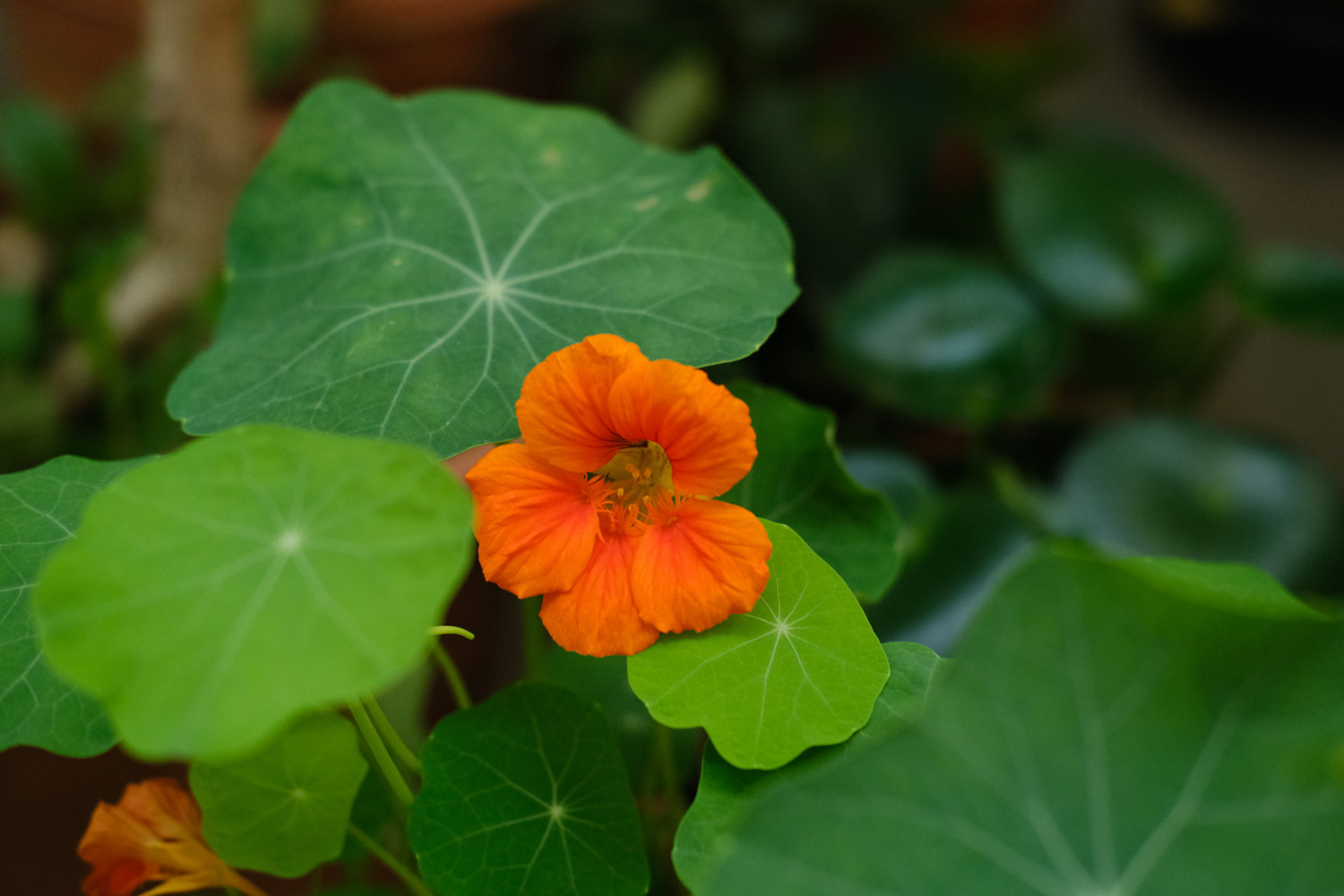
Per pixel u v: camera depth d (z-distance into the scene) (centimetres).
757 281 42
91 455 74
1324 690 33
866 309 79
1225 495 74
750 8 114
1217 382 108
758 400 44
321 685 33
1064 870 33
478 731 39
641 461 39
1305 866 33
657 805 45
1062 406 102
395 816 43
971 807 33
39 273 89
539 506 38
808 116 104
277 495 35
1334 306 85
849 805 33
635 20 114
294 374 41
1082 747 34
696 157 45
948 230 106
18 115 90
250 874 52
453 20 99
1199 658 34
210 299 66
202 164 74
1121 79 160
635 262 43
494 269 43
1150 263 86
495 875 38
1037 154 92
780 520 44
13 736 38
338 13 97
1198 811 33
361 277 43
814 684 38
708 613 38
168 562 34
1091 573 34
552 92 123
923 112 105
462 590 61
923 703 38
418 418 40
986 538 57
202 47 71
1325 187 141
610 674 45
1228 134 150
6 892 52
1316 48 147
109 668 33
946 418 75
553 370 38
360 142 46
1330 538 73
